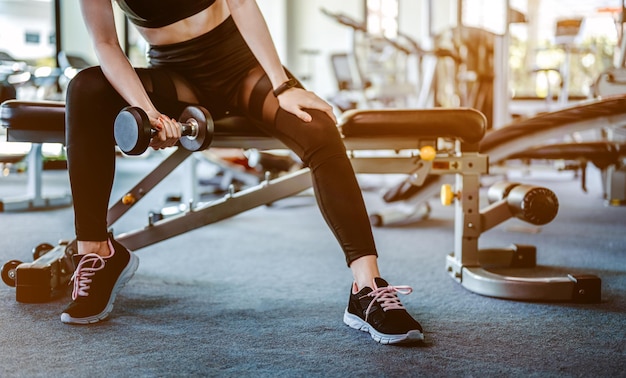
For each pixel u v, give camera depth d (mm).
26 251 2131
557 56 6438
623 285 1688
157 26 1410
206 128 1218
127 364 1092
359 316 1266
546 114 1862
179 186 4277
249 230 2648
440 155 1599
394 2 7160
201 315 1398
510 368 1079
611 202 3396
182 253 2139
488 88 4059
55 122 1419
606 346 1196
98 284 1337
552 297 1508
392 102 5246
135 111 1120
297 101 1297
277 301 1525
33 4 5883
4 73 2930
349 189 1244
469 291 1619
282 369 1071
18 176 5000
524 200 1565
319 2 7785
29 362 1099
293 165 3523
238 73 1439
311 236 2504
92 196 1303
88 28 1308
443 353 1153
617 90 2639
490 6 4199
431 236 2516
